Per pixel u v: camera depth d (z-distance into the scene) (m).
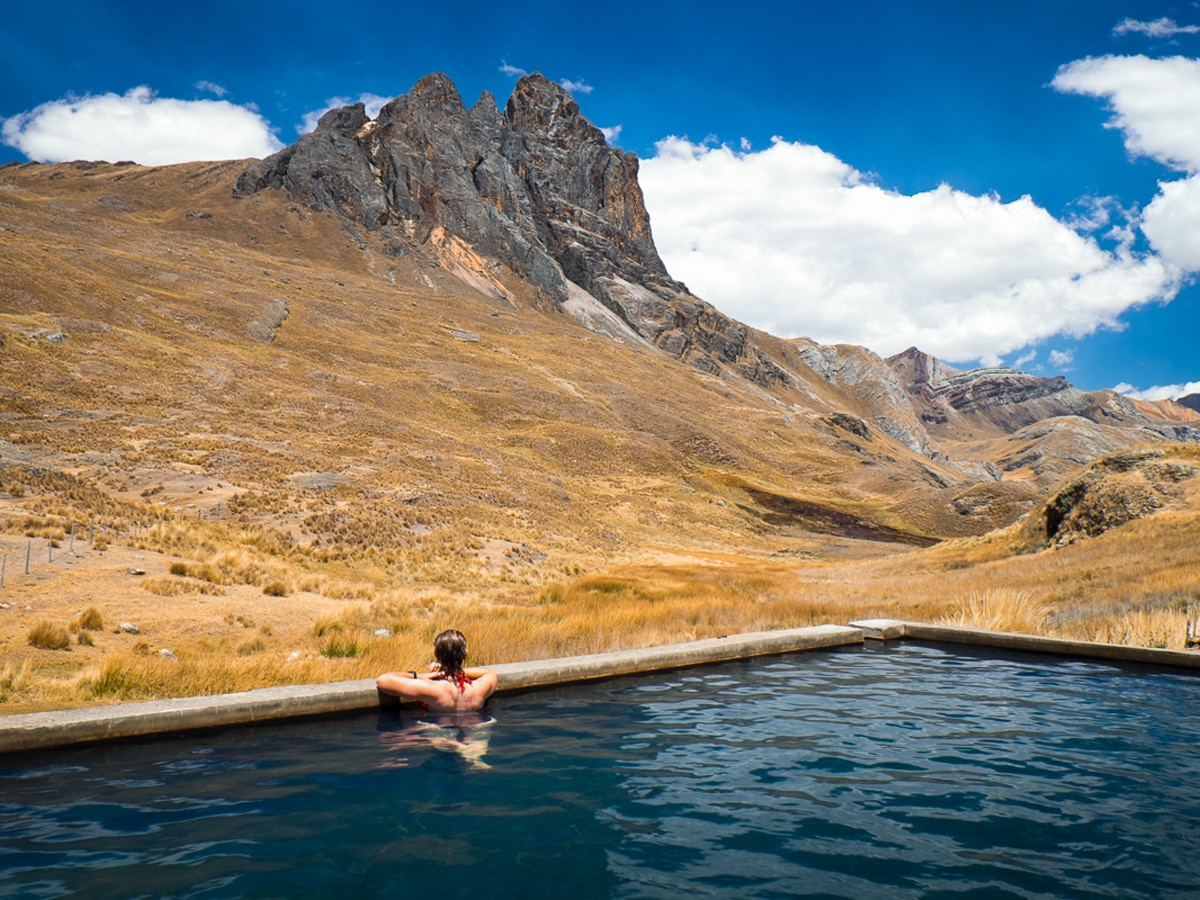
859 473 128.75
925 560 47.56
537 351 145.00
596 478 87.88
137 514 30.47
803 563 62.34
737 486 103.19
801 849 4.73
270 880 4.12
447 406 97.75
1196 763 6.66
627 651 10.97
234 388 70.25
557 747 7.00
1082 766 6.54
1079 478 40.50
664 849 4.70
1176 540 28.03
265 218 182.88
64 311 74.69
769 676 10.60
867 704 8.88
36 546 20.61
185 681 9.30
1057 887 4.23
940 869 4.45
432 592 27.48
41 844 4.57
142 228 152.25
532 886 4.12
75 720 6.68
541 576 38.97
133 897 3.87
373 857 4.48
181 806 5.29
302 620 18.28
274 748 6.79
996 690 9.74
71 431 47.84
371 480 50.16
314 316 117.44
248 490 41.34
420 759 6.53
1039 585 25.41
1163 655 11.53
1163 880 4.34
